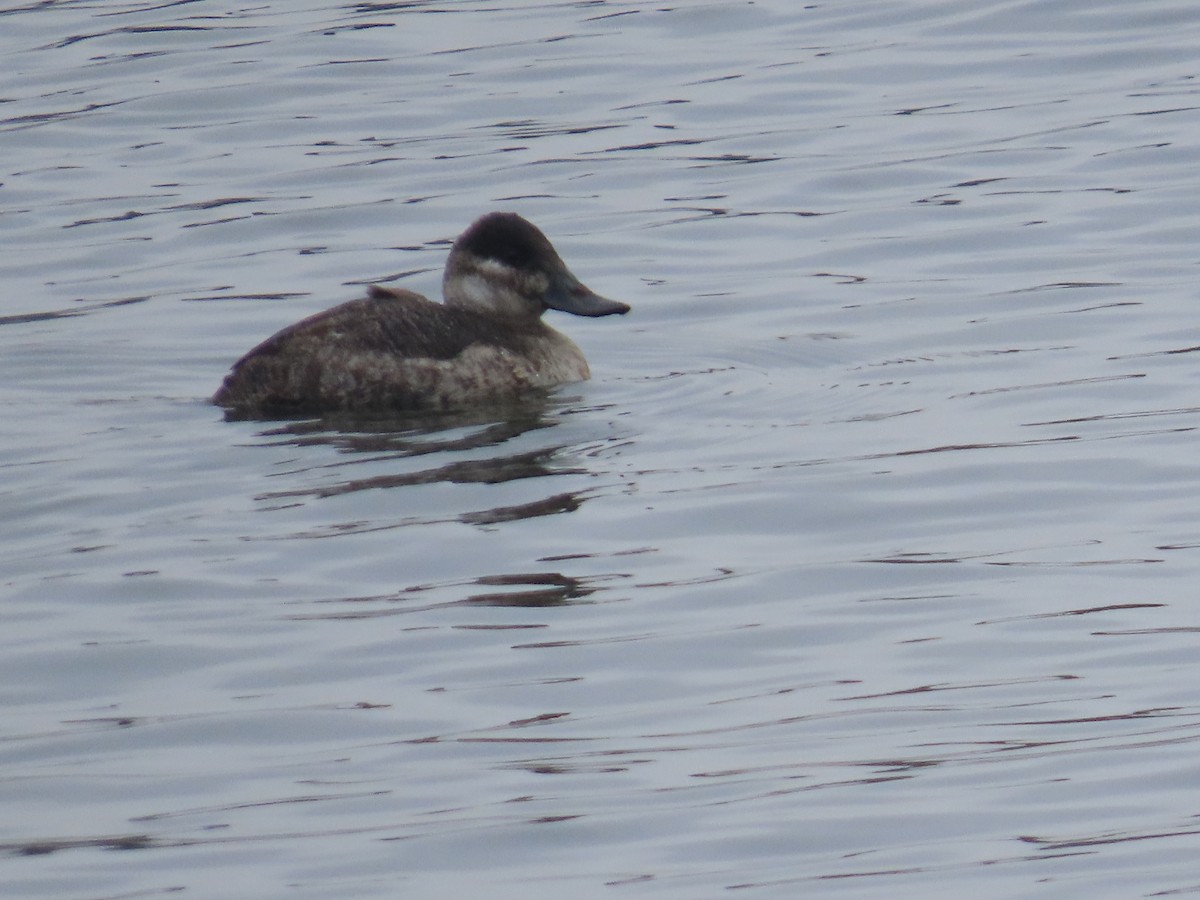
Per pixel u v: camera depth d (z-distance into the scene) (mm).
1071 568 11539
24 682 10523
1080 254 18281
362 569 11812
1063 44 24172
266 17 27234
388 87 24234
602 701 10125
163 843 8875
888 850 8633
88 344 17094
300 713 10078
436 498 12898
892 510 12539
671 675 10391
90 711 10188
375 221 20453
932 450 13570
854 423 14305
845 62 24156
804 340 16594
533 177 21312
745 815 8969
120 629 11102
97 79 24891
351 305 15648
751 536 12195
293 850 8773
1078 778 9164
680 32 25625
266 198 21125
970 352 15969
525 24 26328
